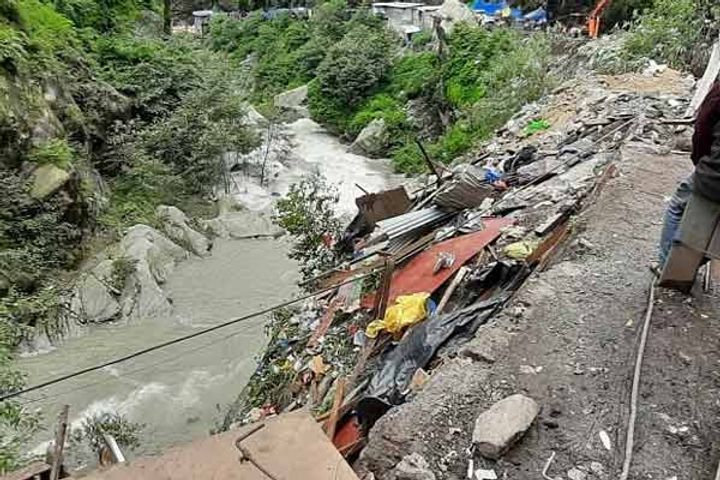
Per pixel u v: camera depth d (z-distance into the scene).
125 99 18.69
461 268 5.77
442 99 25.23
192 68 20.62
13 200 12.56
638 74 12.43
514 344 4.03
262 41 39.62
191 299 13.46
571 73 16.31
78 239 13.98
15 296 10.73
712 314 4.24
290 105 31.83
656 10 15.20
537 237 6.10
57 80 15.88
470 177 7.87
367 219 8.55
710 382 3.66
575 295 4.51
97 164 17.38
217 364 11.19
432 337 4.49
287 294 13.64
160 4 27.86
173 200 18.22
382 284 5.61
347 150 26.69
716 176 3.84
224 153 20.05
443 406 3.55
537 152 9.27
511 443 3.23
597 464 3.16
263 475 2.17
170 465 2.22
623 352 3.92
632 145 7.65
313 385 5.55
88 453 8.34
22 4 16.83
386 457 3.32
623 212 5.77
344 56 29.75
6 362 7.18
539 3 27.75
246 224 17.16
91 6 21.66
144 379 10.69
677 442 3.28
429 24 34.16
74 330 11.81
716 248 4.08
